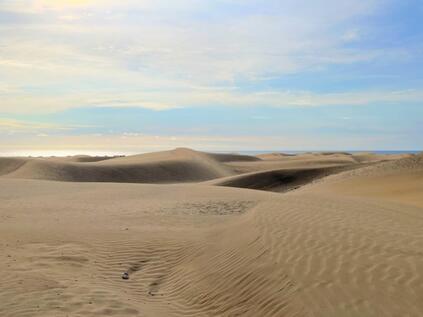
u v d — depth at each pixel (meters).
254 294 6.92
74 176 63.19
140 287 8.48
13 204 22.03
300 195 15.99
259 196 25.84
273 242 8.59
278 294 6.58
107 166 69.75
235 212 19.34
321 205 12.46
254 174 52.12
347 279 6.42
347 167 53.88
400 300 5.62
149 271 9.52
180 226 14.96
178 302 7.61
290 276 6.95
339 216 10.42
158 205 21.81
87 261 9.91
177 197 25.89
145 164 74.06
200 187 32.66
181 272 9.13
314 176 50.56
